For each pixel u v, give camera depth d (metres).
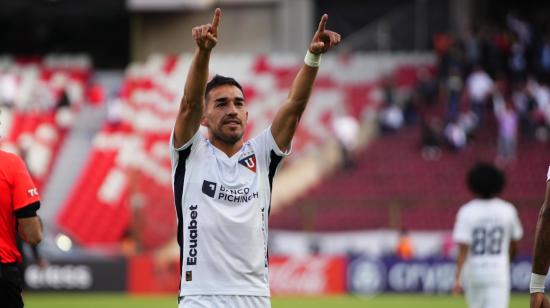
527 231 86.44
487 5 123.69
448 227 92.19
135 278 79.00
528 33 113.25
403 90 111.19
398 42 115.88
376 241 89.69
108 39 132.50
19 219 23.83
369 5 124.50
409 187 99.38
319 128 107.12
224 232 21.53
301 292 78.44
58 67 120.69
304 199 96.69
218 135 22.27
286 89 112.19
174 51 118.88
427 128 102.75
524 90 106.50
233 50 117.69
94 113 114.31
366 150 104.88
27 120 112.38
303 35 116.81
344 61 113.50
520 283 74.50
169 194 103.06
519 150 102.12
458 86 102.69
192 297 21.41
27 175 24.08
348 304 68.25
